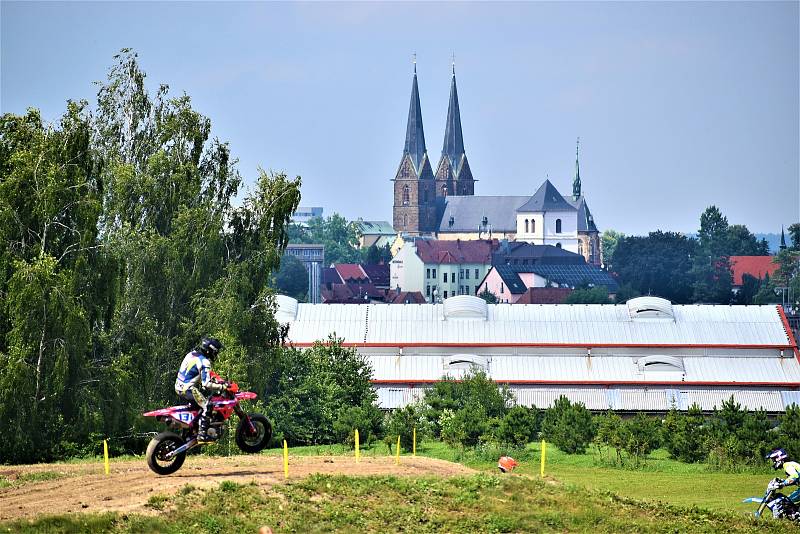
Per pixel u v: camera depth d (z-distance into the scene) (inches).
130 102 5103.3
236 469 2017.7
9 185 3799.2
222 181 5201.8
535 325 7150.6
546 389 6776.6
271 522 1699.1
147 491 1791.3
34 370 3508.9
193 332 4490.7
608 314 7268.7
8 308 3587.6
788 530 2161.7
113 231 4660.4
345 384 5147.6
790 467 2301.9
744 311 7263.8
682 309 7317.9
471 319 7175.2
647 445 4589.1
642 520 2011.6
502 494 1998.0
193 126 5147.6
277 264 4918.8
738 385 6771.7
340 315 7224.4
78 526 1614.2
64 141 4052.7
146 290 4451.3
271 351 4756.4
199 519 1674.5
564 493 2074.3
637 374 6860.2
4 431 3427.7
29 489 1871.3
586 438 4694.9
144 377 4136.3
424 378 6781.5
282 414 4751.5
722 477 4128.9
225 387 1795.0
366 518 1781.5
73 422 3627.0
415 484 1963.6
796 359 6958.7
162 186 4790.8
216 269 4820.4
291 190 5032.0
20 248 3811.5
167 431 1876.2
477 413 4842.5
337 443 4854.8
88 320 3841.0
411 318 7209.6
